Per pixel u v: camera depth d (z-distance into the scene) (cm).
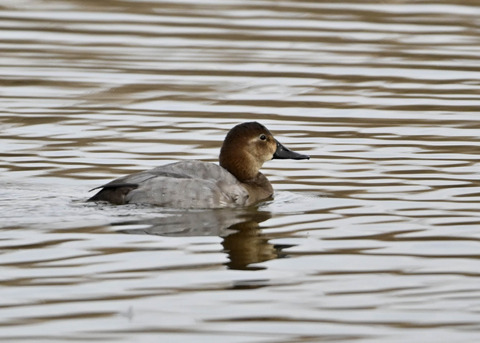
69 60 2109
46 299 972
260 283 1022
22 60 2103
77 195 1341
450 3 2573
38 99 1855
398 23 2383
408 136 1650
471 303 971
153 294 989
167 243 1145
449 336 898
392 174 1457
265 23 2384
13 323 917
